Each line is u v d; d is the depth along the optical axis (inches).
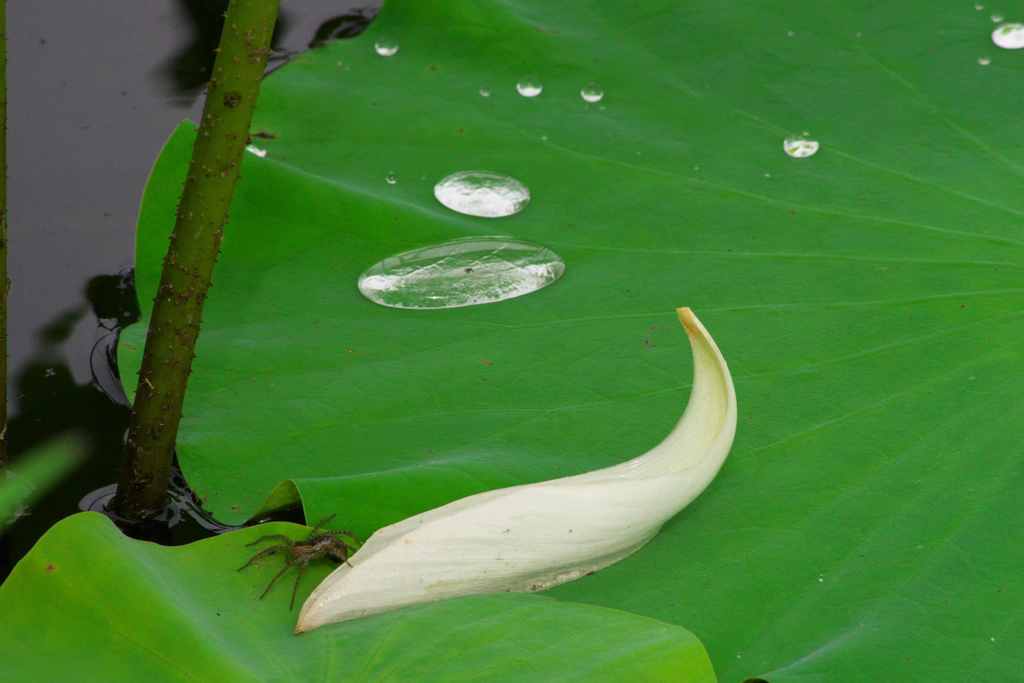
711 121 53.9
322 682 47.2
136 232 52.3
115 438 50.9
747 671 48.3
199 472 50.4
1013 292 50.9
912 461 49.7
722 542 49.3
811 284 51.5
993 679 48.1
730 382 49.4
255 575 48.6
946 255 51.5
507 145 53.9
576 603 48.3
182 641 47.4
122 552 47.9
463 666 47.4
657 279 51.9
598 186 53.2
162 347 49.5
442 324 51.7
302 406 50.9
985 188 52.2
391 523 49.4
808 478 49.7
